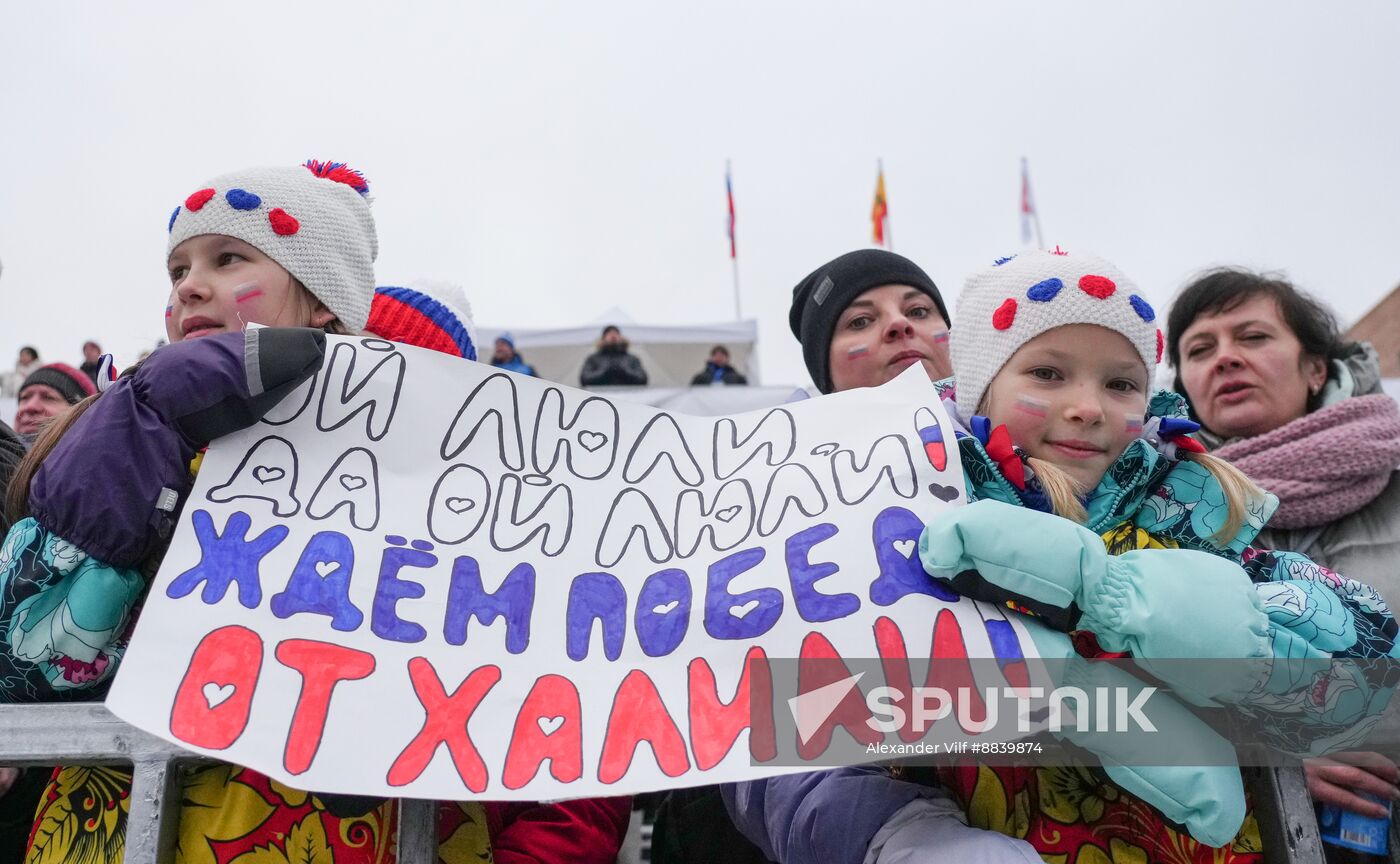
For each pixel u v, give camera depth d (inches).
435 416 75.8
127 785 68.4
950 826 66.8
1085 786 71.9
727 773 61.2
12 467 102.3
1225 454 115.8
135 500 65.9
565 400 78.6
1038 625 66.4
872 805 70.8
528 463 75.3
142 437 66.8
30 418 197.6
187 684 60.7
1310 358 120.6
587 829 78.3
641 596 69.3
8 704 62.0
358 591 66.3
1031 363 78.9
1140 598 63.3
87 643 65.6
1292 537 108.8
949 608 66.7
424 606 66.6
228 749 58.5
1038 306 78.7
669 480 76.0
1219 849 69.4
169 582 64.1
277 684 61.6
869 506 72.3
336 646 63.7
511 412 77.2
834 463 75.4
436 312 110.8
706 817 93.1
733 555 71.1
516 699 63.6
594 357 496.4
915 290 122.7
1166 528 77.3
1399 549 103.3
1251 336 119.4
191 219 83.0
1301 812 67.0
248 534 67.5
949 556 65.7
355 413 74.5
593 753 61.7
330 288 85.0
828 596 68.0
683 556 71.5
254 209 83.0
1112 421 77.9
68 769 70.9
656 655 66.5
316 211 85.7
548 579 69.4
